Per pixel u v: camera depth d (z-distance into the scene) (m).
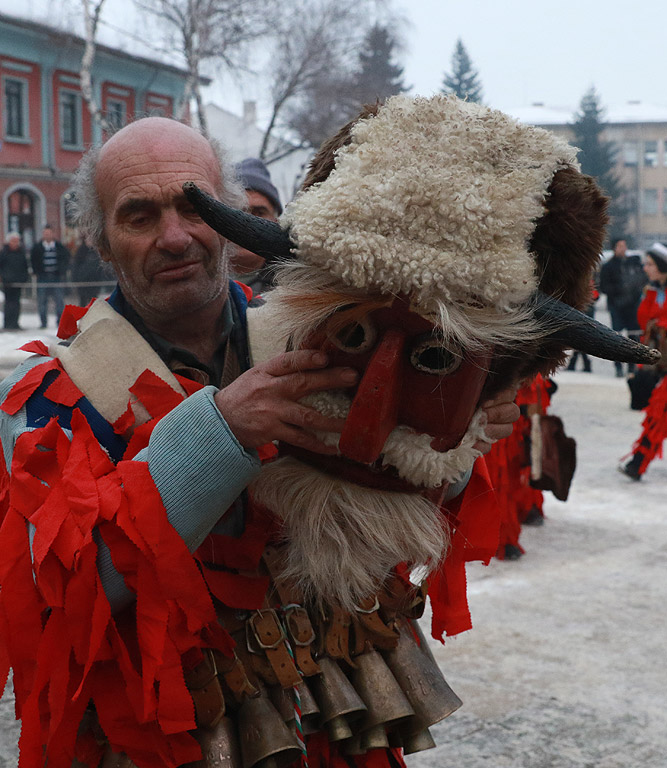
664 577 4.29
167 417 1.25
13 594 1.23
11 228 27.03
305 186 1.23
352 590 1.34
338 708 1.36
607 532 5.08
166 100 29.45
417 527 1.28
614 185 48.88
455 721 2.91
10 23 25.84
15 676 1.25
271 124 20.84
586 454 7.33
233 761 1.30
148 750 1.25
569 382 11.72
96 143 1.55
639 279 12.70
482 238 1.08
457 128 1.13
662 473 6.68
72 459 1.26
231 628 1.36
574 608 3.89
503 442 4.45
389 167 1.10
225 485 1.21
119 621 1.30
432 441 1.19
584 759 2.67
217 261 1.45
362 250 1.07
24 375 1.40
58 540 1.20
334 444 1.23
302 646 1.37
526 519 5.20
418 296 1.09
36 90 27.02
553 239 1.14
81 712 1.25
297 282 1.16
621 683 3.18
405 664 1.48
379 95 1.25
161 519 1.19
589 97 51.50
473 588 4.15
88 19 17.55
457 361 1.14
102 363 1.40
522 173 1.11
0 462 1.43
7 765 2.58
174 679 1.22
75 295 17.34
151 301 1.43
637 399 6.37
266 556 1.37
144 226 1.41
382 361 1.11
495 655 3.41
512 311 1.12
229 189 1.56
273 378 1.19
